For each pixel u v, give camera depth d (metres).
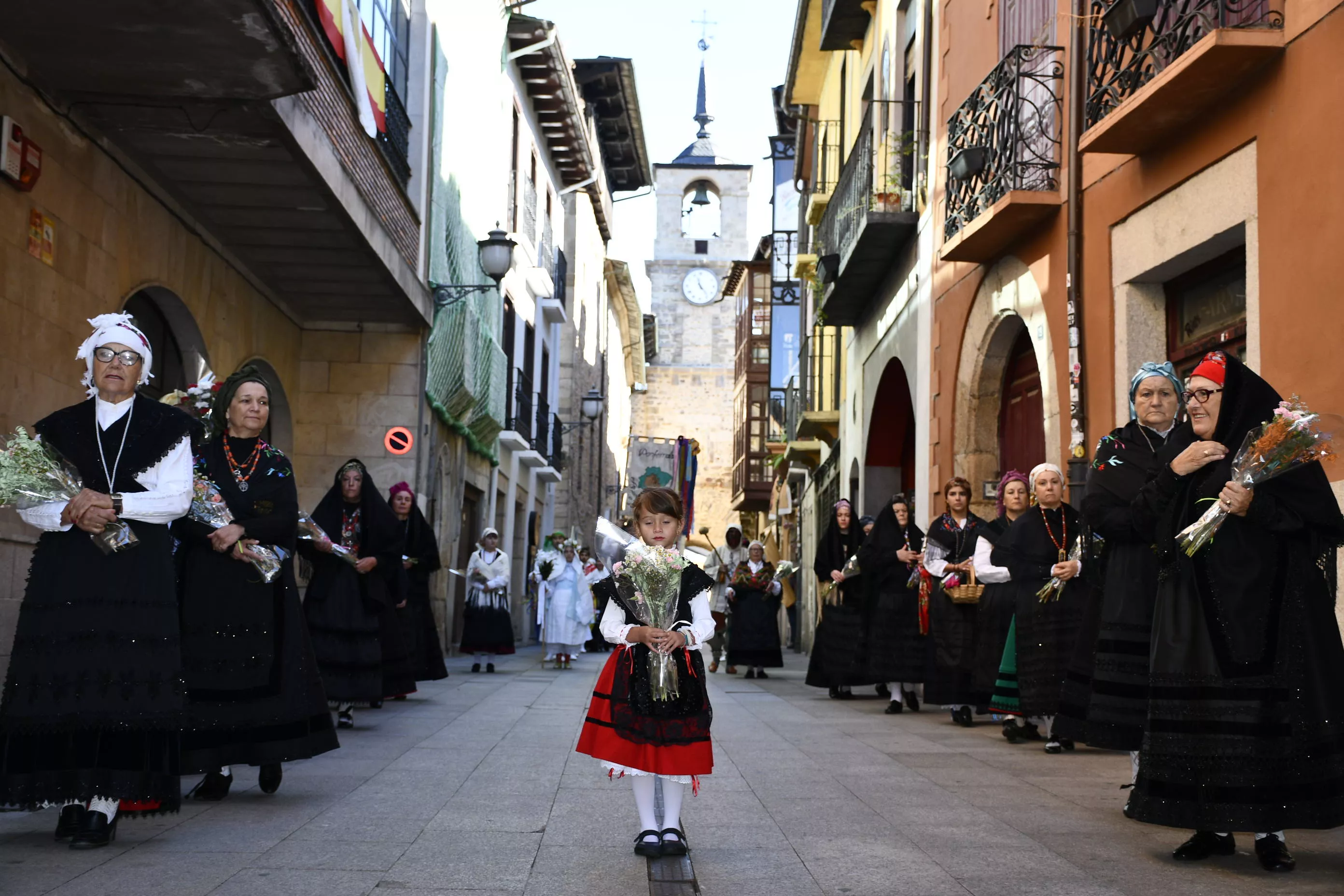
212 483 5.66
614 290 46.12
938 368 14.59
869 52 19.67
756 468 38.22
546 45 23.92
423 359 16.70
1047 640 8.26
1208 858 4.86
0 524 7.92
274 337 14.94
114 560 4.89
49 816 5.52
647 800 4.92
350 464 9.17
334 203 11.47
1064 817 5.78
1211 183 8.30
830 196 22.33
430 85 16.94
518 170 25.25
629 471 50.06
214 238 12.46
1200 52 7.57
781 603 17.09
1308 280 7.17
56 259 8.88
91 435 5.02
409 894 4.17
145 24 7.96
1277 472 4.60
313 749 6.01
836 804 6.13
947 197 13.05
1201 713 4.70
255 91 9.01
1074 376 10.19
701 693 4.96
